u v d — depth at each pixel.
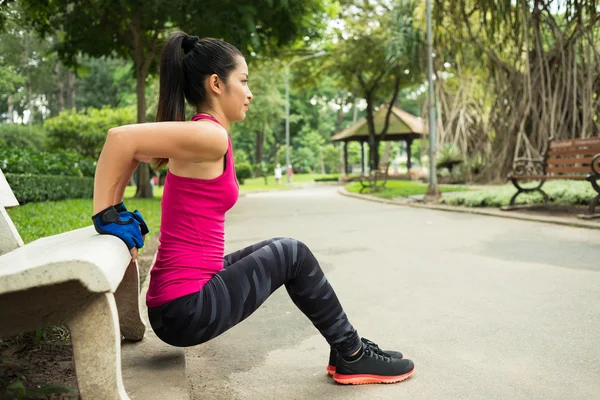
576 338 2.98
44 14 15.69
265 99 44.62
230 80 2.05
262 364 2.81
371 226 8.66
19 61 42.59
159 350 2.57
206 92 2.05
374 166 38.69
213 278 2.03
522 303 3.72
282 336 3.28
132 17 16.97
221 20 13.13
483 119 22.27
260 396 2.38
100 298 1.53
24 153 13.05
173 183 1.98
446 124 22.95
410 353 2.86
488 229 7.46
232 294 2.03
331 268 5.29
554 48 14.58
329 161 64.56
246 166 39.00
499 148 17.83
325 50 34.16
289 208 13.62
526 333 3.10
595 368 2.55
